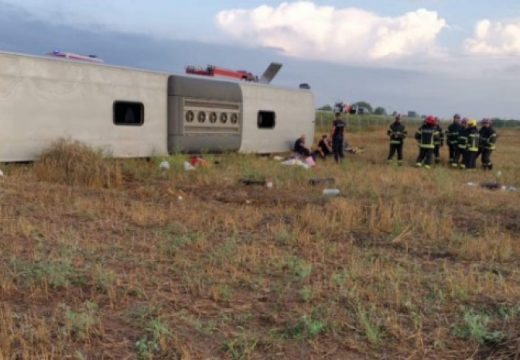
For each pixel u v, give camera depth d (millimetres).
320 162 18781
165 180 12938
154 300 4730
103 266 5660
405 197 11188
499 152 28938
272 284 5324
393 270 5887
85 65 13906
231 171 14656
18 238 6562
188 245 6684
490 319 4492
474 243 7141
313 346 3947
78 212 8289
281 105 20625
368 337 4086
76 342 3869
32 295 4703
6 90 12367
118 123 14859
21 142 12703
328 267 6031
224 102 18000
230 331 4164
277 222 8359
